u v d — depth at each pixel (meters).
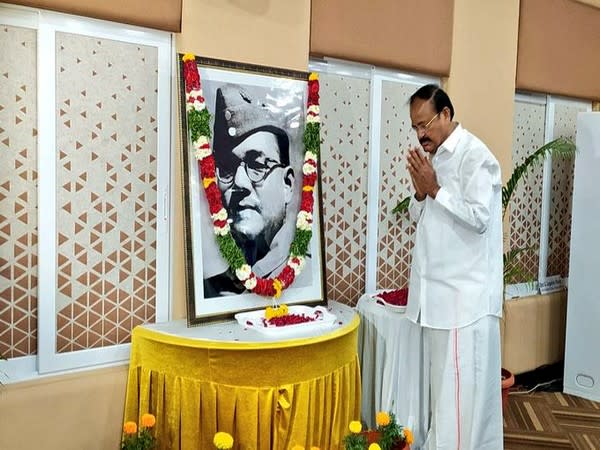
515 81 3.81
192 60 2.43
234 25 2.62
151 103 2.55
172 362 2.28
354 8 3.02
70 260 2.39
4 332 2.29
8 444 2.24
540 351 4.20
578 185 3.79
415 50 3.28
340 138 3.15
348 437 2.34
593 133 3.72
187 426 2.26
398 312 2.79
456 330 2.53
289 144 2.73
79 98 2.38
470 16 3.50
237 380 2.23
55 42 2.31
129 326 2.56
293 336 2.34
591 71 4.30
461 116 3.53
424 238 2.62
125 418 2.40
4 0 2.15
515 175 3.58
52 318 2.36
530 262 4.21
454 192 2.53
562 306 4.36
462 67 3.50
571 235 3.84
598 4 4.26
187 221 2.43
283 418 2.27
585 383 3.83
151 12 2.42
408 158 2.54
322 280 2.83
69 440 2.36
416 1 3.25
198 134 2.42
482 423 2.59
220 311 2.51
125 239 2.52
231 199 2.54
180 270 2.61
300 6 2.81
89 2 2.29
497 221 2.60
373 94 3.25
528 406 3.70
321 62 3.06
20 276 2.32
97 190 2.44
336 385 2.45
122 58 2.46
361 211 3.28
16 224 2.29
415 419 2.80
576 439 3.25
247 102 2.60
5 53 2.23
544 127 4.21
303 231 2.70
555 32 4.01
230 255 2.48
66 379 2.36
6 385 2.25
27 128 2.29
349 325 2.53
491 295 2.58
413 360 2.78
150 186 2.57
